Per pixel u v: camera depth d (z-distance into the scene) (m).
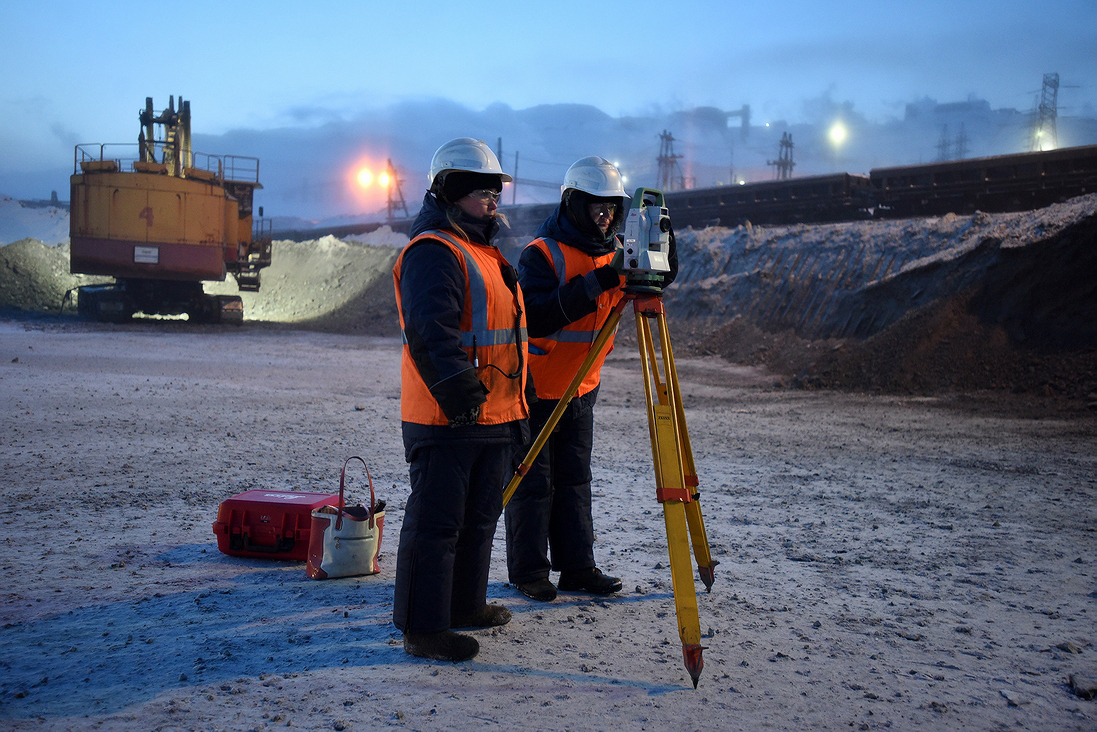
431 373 2.78
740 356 21.53
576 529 3.95
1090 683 2.79
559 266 3.61
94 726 2.37
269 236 36.28
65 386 12.28
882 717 2.58
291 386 14.44
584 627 3.42
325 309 41.78
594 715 2.53
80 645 3.05
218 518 4.45
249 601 3.65
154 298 33.50
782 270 23.38
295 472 6.85
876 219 24.50
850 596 3.95
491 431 3.04
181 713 2.47
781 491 6.77
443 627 3.00
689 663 2.71
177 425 9.23
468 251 2.97
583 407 3.89
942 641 3.32
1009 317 14.90
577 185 3.63
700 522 3.52
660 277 3.18
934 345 15.33
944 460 8.45
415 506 3.00
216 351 21.83
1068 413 12.05
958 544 5.05
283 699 2.59
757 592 3.99
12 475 6.27
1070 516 5.87
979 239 18.08
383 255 44.66
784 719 2.54
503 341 3.05
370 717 2.47
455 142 3.08
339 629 3.29
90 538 4.68
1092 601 3.91
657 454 2.95
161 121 32.56
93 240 30.67
